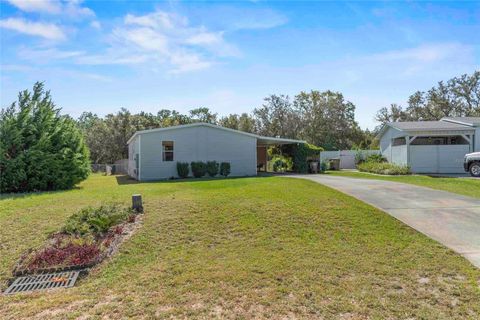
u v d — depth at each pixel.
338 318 2.99
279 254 4.69
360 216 6.36
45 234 5.53
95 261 4.46
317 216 6.33
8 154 11.87
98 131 34.41
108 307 3.23
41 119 12.59
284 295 3.46
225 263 4.38
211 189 9.78
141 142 16.75
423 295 3.43
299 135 38.62
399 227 5.81
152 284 3.77
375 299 3.35
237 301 3.33
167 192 9.50
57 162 12.37
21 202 8.28
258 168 24.83
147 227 5.79
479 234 5.47
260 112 39.03
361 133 40.78
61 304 3.31
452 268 4.14
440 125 18.48
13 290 3.77
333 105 39.19
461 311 3.08
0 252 4.86
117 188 11.66
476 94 32.78
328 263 4.35
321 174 18.66
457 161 17.39
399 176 15.51
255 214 6.43
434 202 7.68
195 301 3.34
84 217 6.02
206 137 17.86
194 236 5.42
